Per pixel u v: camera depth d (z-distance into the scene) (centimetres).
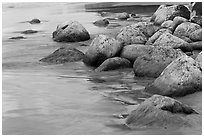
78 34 1709
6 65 1223
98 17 2708
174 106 674
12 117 718
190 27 1568
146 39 1430
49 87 930
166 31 1434
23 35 1975
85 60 1224
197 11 2209
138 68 1037
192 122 651
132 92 874
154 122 651
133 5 3397
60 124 678
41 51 1480
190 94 842
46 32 2070
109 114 722
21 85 954
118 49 1205
